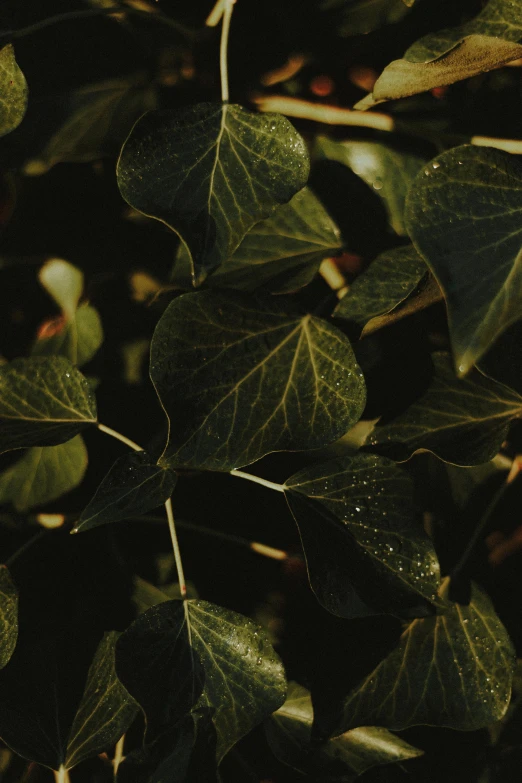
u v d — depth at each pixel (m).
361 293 0.56
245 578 0.60
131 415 0.59
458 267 0.50
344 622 0.57
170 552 0.60
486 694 0.56
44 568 0.60
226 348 0.54
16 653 0.58
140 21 0.56
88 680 0.57
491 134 0.58
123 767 0.55
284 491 0.55
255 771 0.60
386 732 0.59
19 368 0.57
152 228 0.58
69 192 0.58
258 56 0.58
